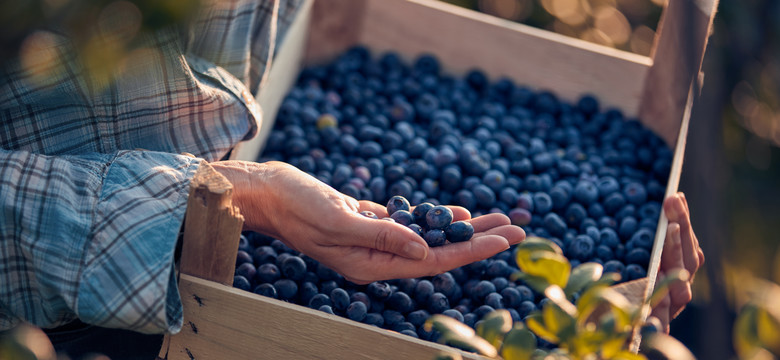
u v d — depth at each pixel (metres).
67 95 1.51
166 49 1.60
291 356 1.37
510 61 2.71
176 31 1.58
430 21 2.72
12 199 1.32
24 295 1.37
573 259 2.04
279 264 1.77
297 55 2.60
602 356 0.93
